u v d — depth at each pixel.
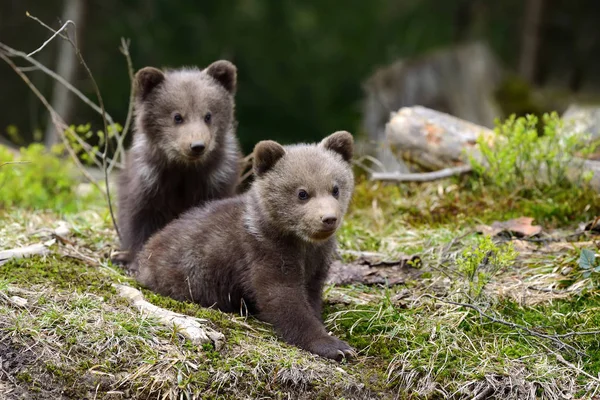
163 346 8.46
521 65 32.78
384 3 38.66
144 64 30.89
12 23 30.42
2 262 10.01
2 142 24.56
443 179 13.82
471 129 14.15
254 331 9.20
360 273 10.98
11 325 8.33
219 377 8.24
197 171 12.12
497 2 37.38
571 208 12.23
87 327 8.49
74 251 11.30
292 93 35.88
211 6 34.25
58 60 30.16
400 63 26.08
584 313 9.61
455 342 9.04
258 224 9.52
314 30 37.62
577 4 36.03
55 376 8.01
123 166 12.99
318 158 9.57
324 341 8.84
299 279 9.43
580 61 35.84
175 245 10.16
